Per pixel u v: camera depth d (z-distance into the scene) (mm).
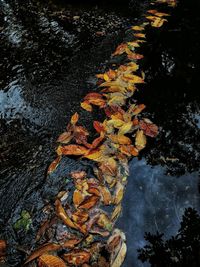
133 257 722
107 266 700
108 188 835
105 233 751
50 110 1067
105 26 1468
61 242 734
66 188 843
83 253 712
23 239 752
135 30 1428
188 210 801
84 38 1391
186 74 1188
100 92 1116
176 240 749
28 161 917
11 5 1645
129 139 950
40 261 699
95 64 1251
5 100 1116
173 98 1092
